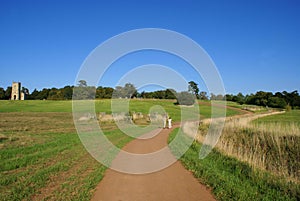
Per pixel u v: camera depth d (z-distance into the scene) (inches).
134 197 272.4
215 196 276.1
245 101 3954.2
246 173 362.3
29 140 707.4
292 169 407.5
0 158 455.8
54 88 4635.8
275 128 703.1
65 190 284.8
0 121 1494.8
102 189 298.0
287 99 3656.5
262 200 257.1
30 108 2751.0
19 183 308.2
